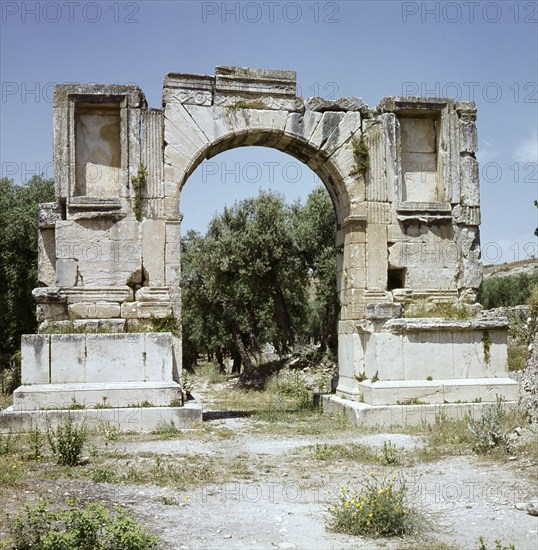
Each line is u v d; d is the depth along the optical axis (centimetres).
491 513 901
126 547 727
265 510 944
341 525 849
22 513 887
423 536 818
